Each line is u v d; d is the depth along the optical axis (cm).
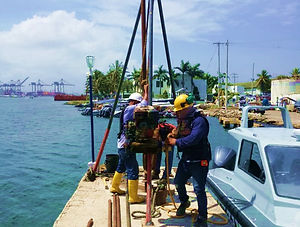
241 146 537
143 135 421
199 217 420
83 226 438
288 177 416
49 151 1719
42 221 725
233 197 481
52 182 1056
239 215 422
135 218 466
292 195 397
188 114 421
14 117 4797
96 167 700
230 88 10288
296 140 460
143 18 665
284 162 430
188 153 417
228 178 560
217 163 619
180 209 460
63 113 5925
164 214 481
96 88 8781
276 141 457
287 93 5238
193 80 8300
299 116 3588
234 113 4084
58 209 802
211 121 3550
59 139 2245
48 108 8344
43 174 1173
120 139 537
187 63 7856
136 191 527
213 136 2327
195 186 420
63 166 1320
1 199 876
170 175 682
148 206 430
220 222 445
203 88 8662
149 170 437
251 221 392
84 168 1280
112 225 427
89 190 596
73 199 545
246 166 505
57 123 3709
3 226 695
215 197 544
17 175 1158
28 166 1320
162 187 527
